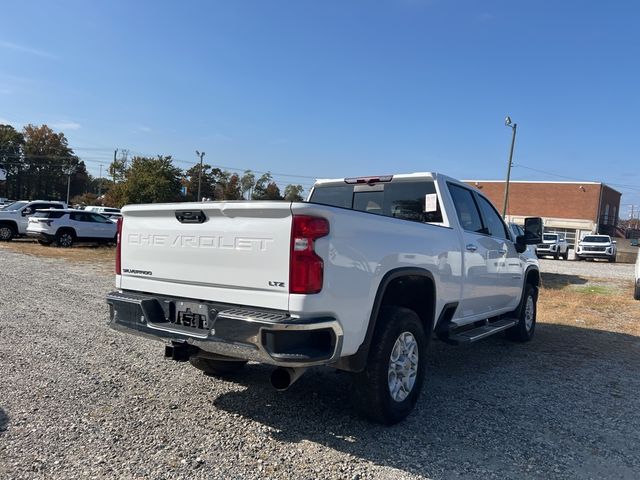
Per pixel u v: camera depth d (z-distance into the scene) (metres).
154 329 3.92
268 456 3.40
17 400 4.21
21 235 23.34
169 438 3.62
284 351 3.24
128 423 3.85
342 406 4.36
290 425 3.93
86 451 3.36
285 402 4.41
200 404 4.30
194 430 3.77
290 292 3.30
